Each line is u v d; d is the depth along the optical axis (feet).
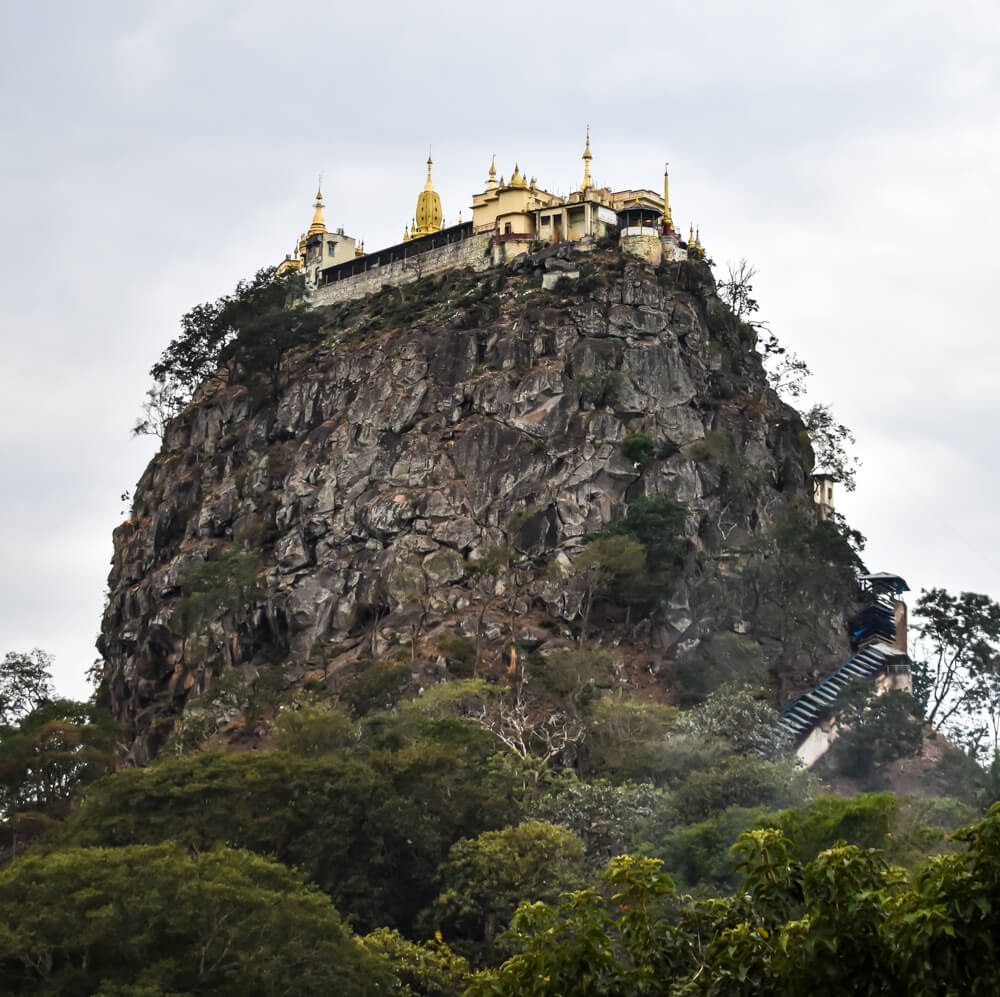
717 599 560.20
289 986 317.22
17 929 316.19
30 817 482.69
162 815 401.08
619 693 509.35
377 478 608.60
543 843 378.12
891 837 331.57
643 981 145.79
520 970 146.30
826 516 650.43
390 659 542.16
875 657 546.67
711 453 602.85
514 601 554.05
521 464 591.37
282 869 353.31
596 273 649.20
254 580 602.03
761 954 140.87
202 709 555.69
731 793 400.88
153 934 319.47
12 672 594.24
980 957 127.24
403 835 396.78
